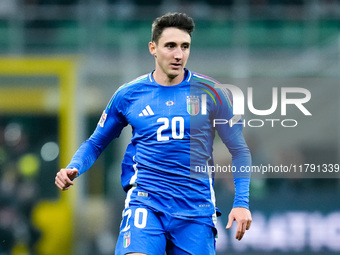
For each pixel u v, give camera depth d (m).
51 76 46.81
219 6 49.28
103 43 47.50
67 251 43.75
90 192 50.88
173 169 17.42
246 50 47.19
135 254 17.20
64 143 46.16
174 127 17.44
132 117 17.72
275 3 49.25
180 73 17.70
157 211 17.36
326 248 39.19
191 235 17.50
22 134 45.75
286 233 39.12
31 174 44.88
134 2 49.72
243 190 17.62
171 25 17.39
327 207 39.38
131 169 17.98
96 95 47.19
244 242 38.91
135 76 47.16
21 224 43.91
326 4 47.97
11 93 46.53
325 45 46.69
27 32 47.19
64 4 48.47
